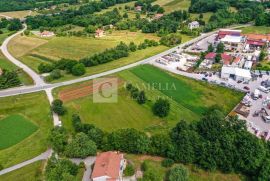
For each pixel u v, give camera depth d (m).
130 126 152.25
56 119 158.25
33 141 142.38
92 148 129.00
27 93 184.50
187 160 123.94
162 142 128.88
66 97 178.62
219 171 123.06
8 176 122.62
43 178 120.25
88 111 164.88
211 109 157.75
